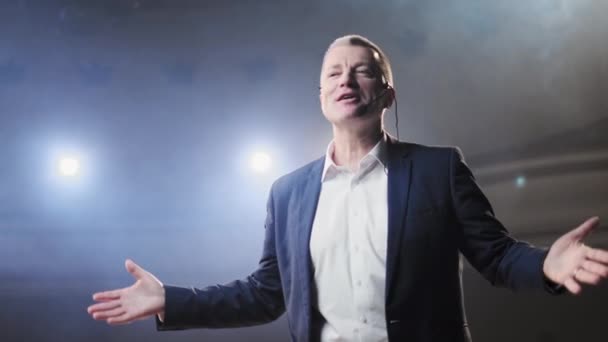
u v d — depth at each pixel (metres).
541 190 6.12
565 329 5.22
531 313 5.33
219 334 5.84
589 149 6.05
